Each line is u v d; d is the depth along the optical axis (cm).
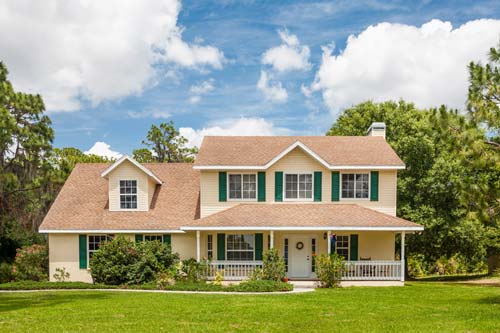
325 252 2203
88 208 2284
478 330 996
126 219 2211
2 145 2284
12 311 1288
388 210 2217
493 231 2619
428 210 2531
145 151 4706
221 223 2016
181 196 2389
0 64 2409
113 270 1973
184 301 1472
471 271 3728
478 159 1409
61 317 1180
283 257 2161
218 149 2397
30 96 2530
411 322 1101
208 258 2183
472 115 1494
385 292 1738
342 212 2114
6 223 2539
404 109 3262
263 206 2194
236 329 1034
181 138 4800
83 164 2634
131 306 1367
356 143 2473
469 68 1547
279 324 1088
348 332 995
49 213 2239
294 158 2244
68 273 2172
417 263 3547
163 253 2066
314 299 1521
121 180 2273
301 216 2073
